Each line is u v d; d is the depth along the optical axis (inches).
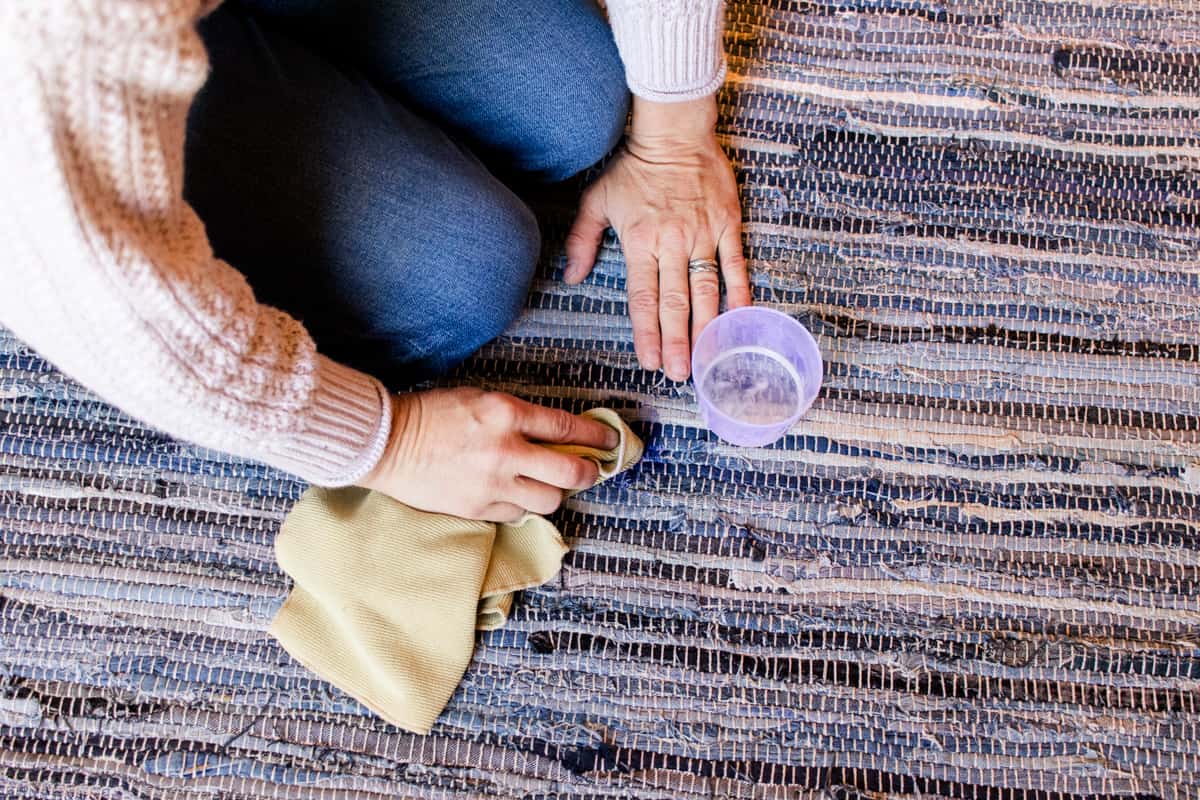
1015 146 41.5
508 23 31.8
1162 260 40.4
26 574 37.0
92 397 38.5
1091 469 38.1
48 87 14.8
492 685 35.9
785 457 38.2
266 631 36.6
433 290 31.1
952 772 35.3
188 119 26.0
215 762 35.3
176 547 37.4
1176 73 42.3
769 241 40.2
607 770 35.3
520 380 38.8
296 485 38.0
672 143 37.4
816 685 36.0
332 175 28.4
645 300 37.2
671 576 37.1
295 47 29.5
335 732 35.6
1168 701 35.8
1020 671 36.1
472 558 33.6
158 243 18.6
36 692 36.0
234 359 20.9
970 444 38.4
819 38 42.5
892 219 40.6
